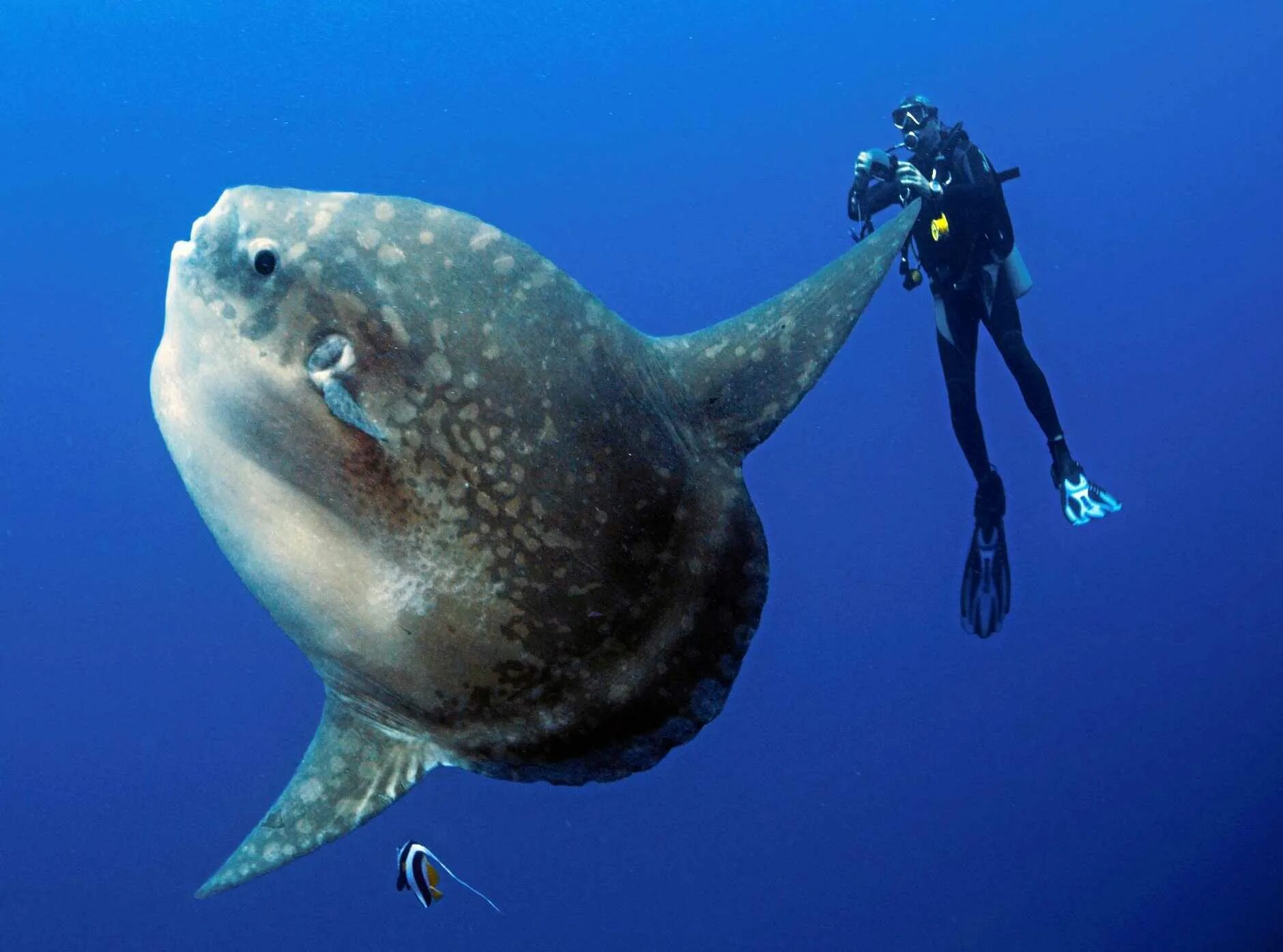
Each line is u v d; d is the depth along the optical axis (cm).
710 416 213
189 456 196
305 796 199
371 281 188
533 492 188
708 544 204
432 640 191
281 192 195
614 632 196
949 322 732
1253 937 1222
